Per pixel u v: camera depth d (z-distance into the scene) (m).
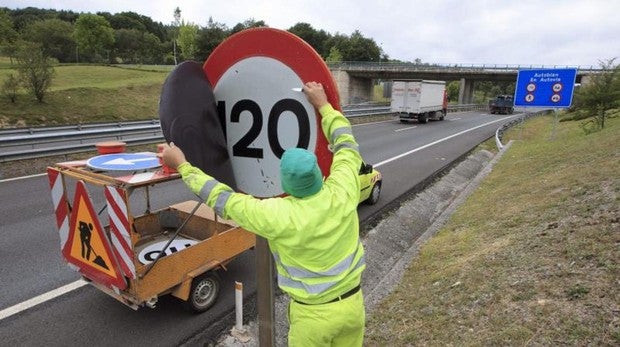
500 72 51.81
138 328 4.39
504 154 15.45
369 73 57.81
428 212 9.14
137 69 58.59
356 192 2.12
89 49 78.75
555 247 4.55
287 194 2.05
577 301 3.49
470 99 63.00
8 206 7.93
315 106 1.90
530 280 4.03
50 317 4.50
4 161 10.07
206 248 4.55
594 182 6.54
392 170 12.73
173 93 1.90
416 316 4.12
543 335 3.23
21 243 6.29
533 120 35.53
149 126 14.91
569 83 15.64
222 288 5.25
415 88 29.95
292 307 2.24
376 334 3.98
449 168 13.28
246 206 1.91
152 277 3.99
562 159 9.95
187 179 1.93
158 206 8.24
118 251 3.84
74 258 4.31
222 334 4.35
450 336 3.60
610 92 15.53
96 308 4.71
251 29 1.92
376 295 4.98
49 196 8.60
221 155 2.06
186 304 4.56
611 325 3.09
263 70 1.95
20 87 30.67
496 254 4.94
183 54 67.25
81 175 3.92
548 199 6.55
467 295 4.16
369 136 21.39
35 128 16.12
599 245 4.23
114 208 3.69
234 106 2.06
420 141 19.88
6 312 4.55
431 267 5.41
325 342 2.17
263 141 2.03
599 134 12.09
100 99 34.38
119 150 4.06
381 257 6.60
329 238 2.00
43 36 74.62
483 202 8.21
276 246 2.06
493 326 3.54
